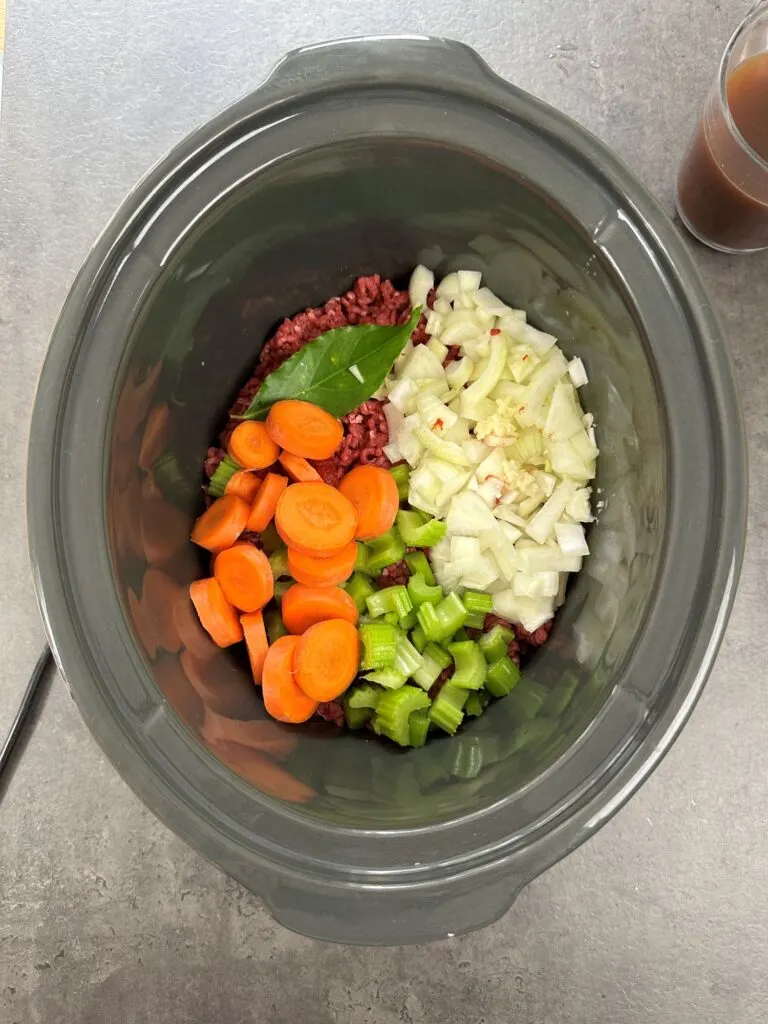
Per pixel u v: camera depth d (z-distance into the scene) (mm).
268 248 317
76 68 372
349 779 318
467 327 352
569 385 345
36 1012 375
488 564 345
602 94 371
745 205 331
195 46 371
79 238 373
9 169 373
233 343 346
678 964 371
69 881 374
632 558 302
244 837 269
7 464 375
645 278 273
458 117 270
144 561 300
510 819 273
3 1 381
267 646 339
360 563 350
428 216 322
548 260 311
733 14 370
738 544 267
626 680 276
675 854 372
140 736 267
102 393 270
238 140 270
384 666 333
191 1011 374
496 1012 373
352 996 374
